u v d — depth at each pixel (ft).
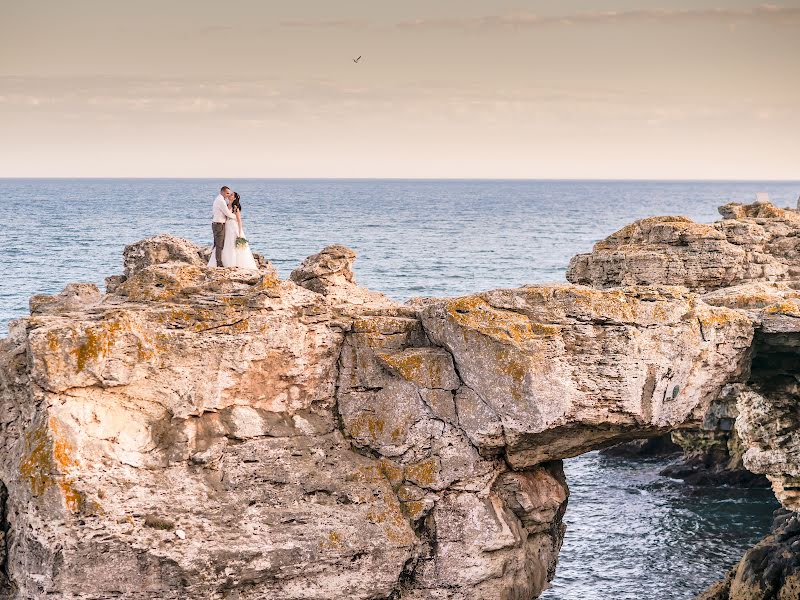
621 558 157.79
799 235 158.81
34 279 362.33
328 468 93.20
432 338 97.40
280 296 93.66
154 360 87.56
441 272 437.58
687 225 149.18
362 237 604.49
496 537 94.79
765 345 112.27
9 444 90.99
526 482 98.78
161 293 92.84
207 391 89.66
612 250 151.64
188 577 83.82
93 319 87.86
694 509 179.73
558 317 94.68
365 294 111.34
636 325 95.76
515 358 92.53
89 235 552.00
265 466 90.84
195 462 88.17
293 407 95.09
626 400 94.58
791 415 130.72
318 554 88.69
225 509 87.45
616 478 197.98
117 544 82.38
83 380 84.94
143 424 87.51
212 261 112.57
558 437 96.48
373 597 91.04
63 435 83.30
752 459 135.95
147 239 118.01
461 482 95.09
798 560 131.75
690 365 100.12
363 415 96.32
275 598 87.92
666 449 211.20
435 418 95.45
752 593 133.08
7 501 89.04
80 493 82.43
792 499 133.39
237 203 112.47
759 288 123.44
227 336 90.38
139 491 84.89
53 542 81.15
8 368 91.25
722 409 192.54
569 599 142.72
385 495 93.35
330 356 97.09
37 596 81.61
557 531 106.11
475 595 94.84
